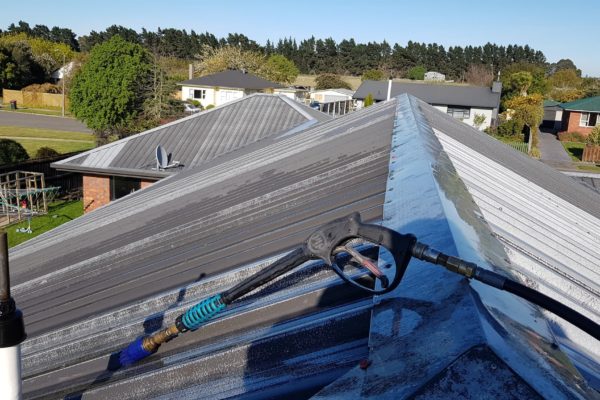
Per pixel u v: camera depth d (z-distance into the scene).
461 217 2.30
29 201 21.16
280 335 2.07
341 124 8.98
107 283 3.66
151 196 7.20
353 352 1.86
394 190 2.91
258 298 2.53
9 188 20.12
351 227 1.47
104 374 2.37
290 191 4.62
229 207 4.72
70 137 39.06
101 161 16.30
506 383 1.03
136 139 17.11
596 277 3.14
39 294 3.94
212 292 2.81
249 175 6.37
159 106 36.28
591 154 35.50
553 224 4.13
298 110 17.41
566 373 1.13
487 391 1.03
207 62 60.31
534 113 40.94
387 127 6.38
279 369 1.93
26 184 21.00
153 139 17.05
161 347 2.40
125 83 34.31
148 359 2.34
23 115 51.03
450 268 1.31
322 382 1.75
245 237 3.67
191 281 3.10
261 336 2.13
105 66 34.28
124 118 35.28
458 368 1.08
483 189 4.20
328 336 2.00
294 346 2.03
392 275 1.74
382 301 1.56
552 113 53.94
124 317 2.91
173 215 5.36
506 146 10.21
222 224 4.25
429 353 1.17
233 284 2.81
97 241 5.24
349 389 1.19
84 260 4.57
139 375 2.22
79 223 6.93
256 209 4.38
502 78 57.56
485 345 1.10
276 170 6.12
